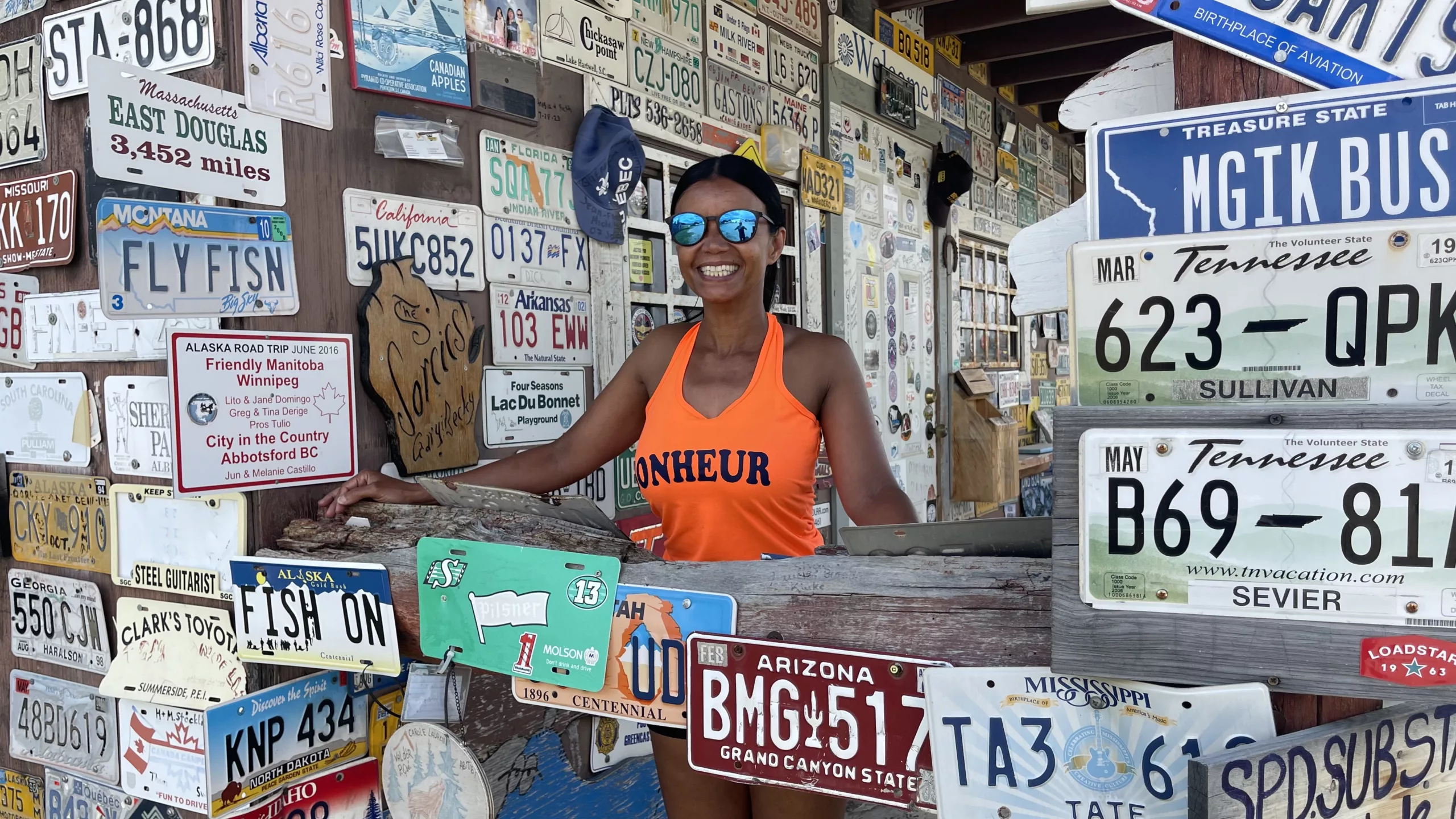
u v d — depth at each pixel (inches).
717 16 136.7
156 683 72.0
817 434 65.9
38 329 79.6
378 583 60.7
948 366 219.9
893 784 46.6
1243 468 37.5
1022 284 47.2
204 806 69.1
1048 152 289.7
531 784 81.9
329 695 71.5
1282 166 39.5
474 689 76.0
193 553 69.9
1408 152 37.6
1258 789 37.9
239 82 65.5
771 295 79.5
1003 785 43.3
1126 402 40.0
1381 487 35.7
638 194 122.8
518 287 94.7
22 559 82.0
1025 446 272.5
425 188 82.5
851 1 177.2
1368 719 39.7
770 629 50.0
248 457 65.4
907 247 201.2
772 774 49.2
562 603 55.1
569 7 104.6
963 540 49.3
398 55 78.7
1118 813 41.2
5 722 84.4
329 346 71.6
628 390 74.3
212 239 63.3
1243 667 38.1
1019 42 216.8
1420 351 35.9
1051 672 41.7
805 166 158.1
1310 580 36.9
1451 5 37.7
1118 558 39.4
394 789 63.8
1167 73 45.1
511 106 93.4
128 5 70.7
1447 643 35.0
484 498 64.7
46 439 79.4
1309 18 39.9
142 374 72.9
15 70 79.5
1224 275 38.3
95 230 75.3
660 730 65.3
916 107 201.0
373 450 76.1
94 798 77.4
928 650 46.8
